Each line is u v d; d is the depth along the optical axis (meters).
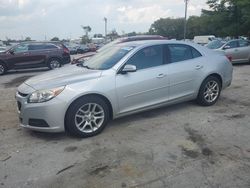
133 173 4.01
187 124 5.80
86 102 5.20
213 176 3.88
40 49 17.05
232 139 5.03
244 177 3.84
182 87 6.38
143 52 5.92
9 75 15.88
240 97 7.84
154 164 4.23
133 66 5.50
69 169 4.19
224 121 5.92
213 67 6.80
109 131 5.54
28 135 5.49
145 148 4.77
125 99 5.61
